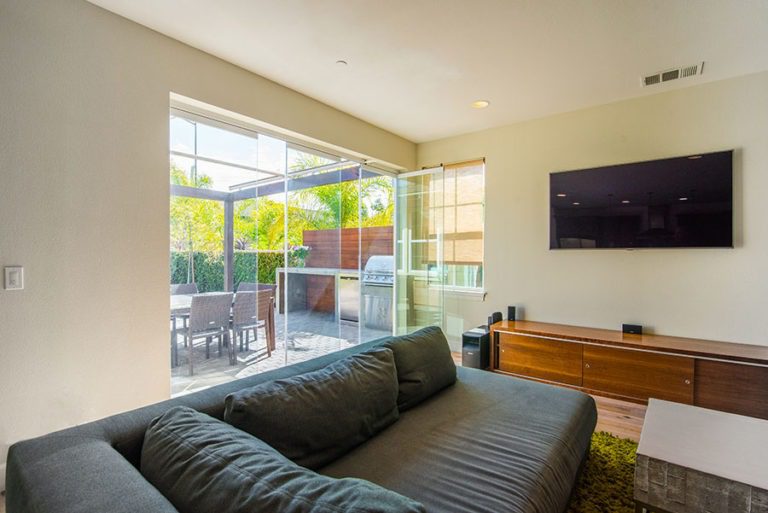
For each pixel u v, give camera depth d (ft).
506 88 10.18
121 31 7.11
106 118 6.93
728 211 9.46
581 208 11.57
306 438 4.23
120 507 2.46
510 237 13.07
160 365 7.63
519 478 4.09
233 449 2.97
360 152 12.64
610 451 7.11
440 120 12.66
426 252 14.80
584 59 8.62
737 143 9.41
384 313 14.85
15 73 5.96
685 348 9.04
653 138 10.51
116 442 3.59
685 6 6.70
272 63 8.87
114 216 7.04
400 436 5.07
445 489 3.90
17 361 6.00
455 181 14.47
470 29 7.48
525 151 12.74
